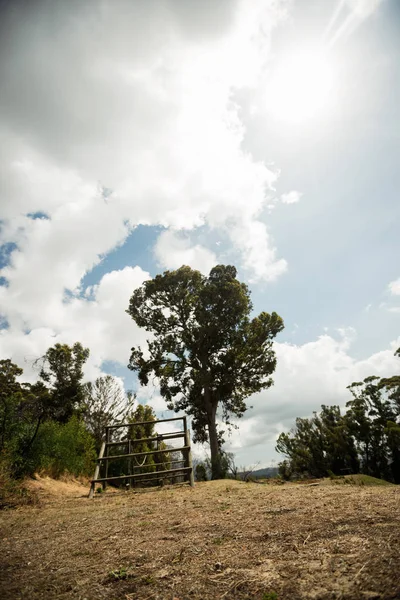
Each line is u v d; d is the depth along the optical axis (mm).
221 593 1294
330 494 3650
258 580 1360
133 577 1533
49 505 4785
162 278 27078
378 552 1424
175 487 6863
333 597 1117
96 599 1315
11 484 5367
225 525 2447
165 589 1376
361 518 2072
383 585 1125
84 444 11648
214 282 27234
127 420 18922
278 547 1754
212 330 24469
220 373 24266
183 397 24531
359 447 24156
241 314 25766
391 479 22469
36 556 1979
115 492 6688
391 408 25188
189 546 1965
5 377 12047
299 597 1166
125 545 2119
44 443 7996
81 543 2268
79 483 9953
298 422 26812
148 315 26906
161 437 7961
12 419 7605
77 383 13469
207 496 4723
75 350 14141
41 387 9531
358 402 25625
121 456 7105
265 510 2918
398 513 2078
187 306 26469
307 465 24719
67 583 1493
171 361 25016
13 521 3434
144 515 3340
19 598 1341
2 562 1867
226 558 1681
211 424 22922
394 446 22125
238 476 17891
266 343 25609
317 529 1979
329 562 1424
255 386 24625
